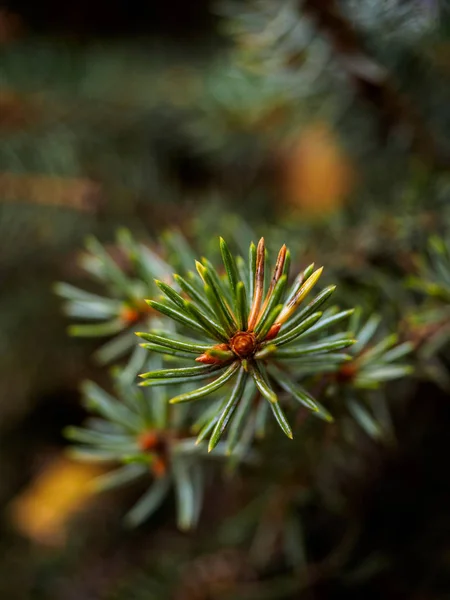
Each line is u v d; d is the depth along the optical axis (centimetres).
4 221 49
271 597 37
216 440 20
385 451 38
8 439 61
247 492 36
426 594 34
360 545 36
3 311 56
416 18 35
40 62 54
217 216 44
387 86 36
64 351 57
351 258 32
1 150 51
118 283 28
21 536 55
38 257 54
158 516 53
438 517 36
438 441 38
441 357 31
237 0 46
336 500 34
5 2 53
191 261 28
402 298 30
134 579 42
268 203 49
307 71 38
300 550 32
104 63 55
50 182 50
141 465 27
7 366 57
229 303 22
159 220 48
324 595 36
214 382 20
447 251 28
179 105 51
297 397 22
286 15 37
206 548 43
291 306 20
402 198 35
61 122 53
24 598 50
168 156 55
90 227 49
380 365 25
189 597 39
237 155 51
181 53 56
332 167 46
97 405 27
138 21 57
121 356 54
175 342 20
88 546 53
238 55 43
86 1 55
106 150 53
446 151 38
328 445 28
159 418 27
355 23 35
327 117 43
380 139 41
